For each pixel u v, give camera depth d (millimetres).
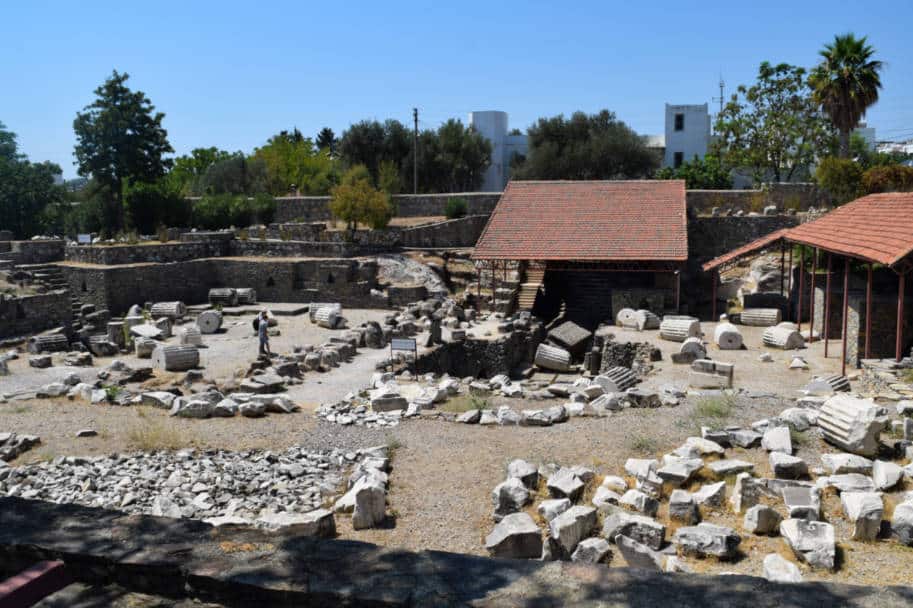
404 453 13289
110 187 51594
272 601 4641
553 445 13312
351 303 38156
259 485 11820
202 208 52469
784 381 21000
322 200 54125
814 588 4438
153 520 5547
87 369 23453
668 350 27172
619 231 38188
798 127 55250
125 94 50250
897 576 8102
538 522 10000
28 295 29969
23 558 5254
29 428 15062
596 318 38219
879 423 11562
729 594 4379
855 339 22562
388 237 43781
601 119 69188
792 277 33344
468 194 52875
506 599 4379
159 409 16875
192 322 34188
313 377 23016
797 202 47406
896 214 22109
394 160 68562
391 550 5020
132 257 38188
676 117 71062
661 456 12516
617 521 9266
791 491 9836
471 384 20016
